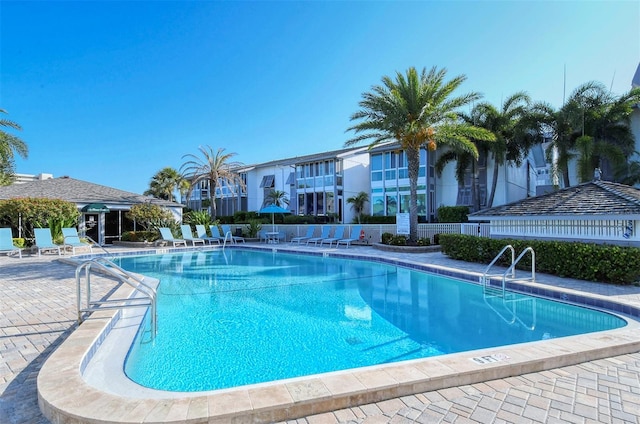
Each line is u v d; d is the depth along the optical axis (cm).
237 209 4053
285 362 501
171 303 827
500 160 2317
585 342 450
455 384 356
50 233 1766
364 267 1411
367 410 312
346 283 1079
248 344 569
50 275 1071
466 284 1008
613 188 1163
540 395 339
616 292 758
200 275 1241
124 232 2506
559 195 1259
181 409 289
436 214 2752
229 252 2006
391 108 1711
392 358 513
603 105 2020
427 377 346
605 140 2023
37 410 315
